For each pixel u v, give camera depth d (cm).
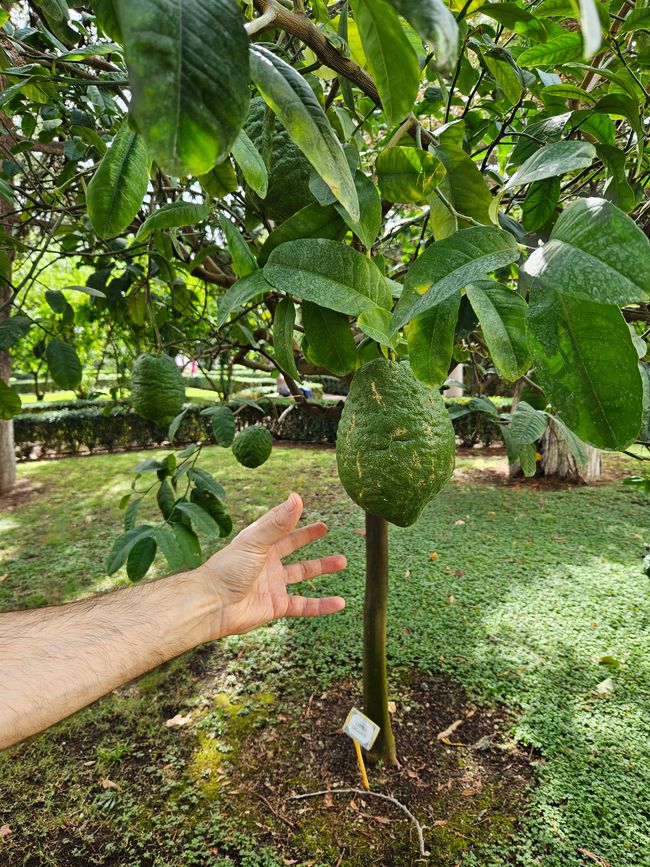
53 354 169
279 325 87
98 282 196
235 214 153
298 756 244
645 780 223
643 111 132
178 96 34
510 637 320
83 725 266
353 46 78
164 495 181
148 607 119
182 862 199
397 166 83
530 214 100
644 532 474
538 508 543
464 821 210
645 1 114
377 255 91
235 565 130
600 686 276
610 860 191
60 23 129
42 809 223
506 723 258
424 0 35
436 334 70
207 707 275
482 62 117
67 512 573
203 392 1227
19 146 182
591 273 45
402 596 365
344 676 293
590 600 358
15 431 867
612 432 50
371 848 202
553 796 217
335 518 522
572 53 113
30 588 397
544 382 52
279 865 196
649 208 127
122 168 76
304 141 51
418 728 257
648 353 116
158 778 236
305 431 953
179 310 234
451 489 617
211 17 37
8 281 162
